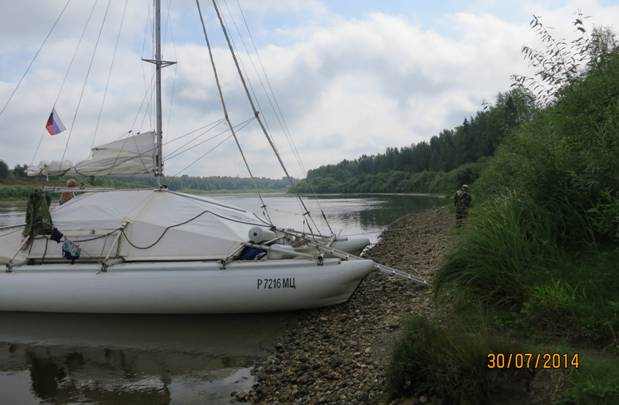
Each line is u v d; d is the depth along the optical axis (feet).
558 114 27.68
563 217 21.39
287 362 20.92
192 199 33.17
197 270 26.94
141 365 22.36
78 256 29.14
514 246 20.20
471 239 21.79
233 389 19.42
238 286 26.37
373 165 413.59
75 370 22.04
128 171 35.73
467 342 14.56
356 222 94.68
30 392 19.90
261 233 28.89
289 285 26.45
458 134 248.93
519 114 39.91
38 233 29.27
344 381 17.47
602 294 17.15
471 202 47.03
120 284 26.86
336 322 25.38
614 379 12.42
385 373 16.11
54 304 27.66
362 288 31.14
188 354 23.35
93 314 28.17
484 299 19.53
